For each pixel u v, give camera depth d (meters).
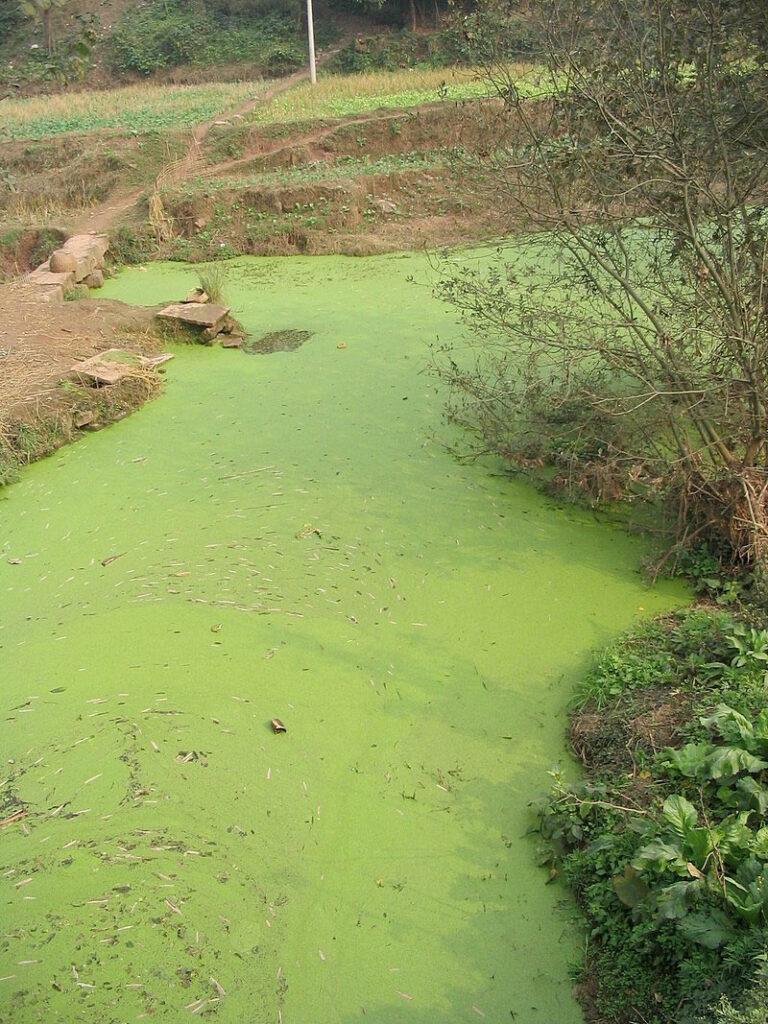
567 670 5.74
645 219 7.49
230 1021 3.82
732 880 3.76
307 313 12.25
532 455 7.83
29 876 4.48
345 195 16.88
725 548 6.58
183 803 4.86
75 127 22.73
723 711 4.67
